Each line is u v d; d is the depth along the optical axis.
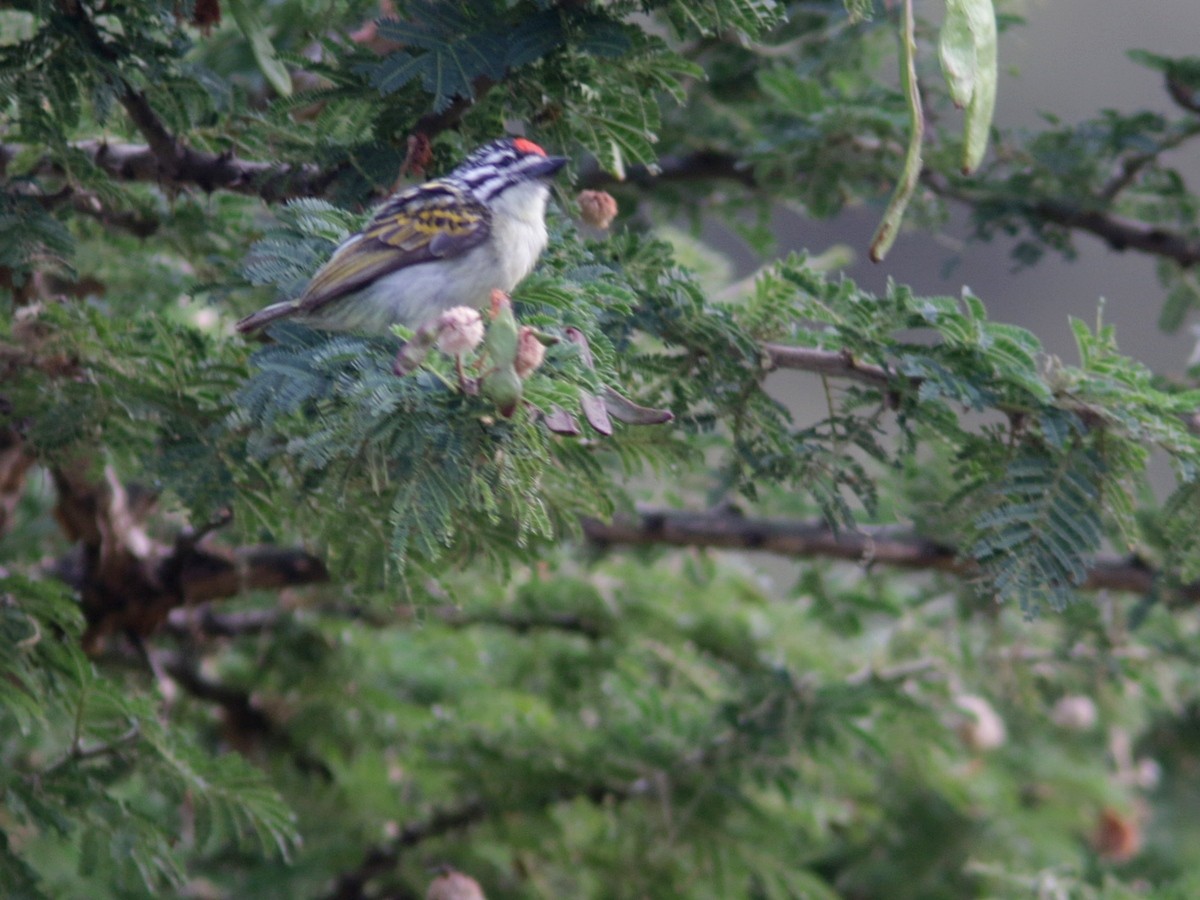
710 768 11.81
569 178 8.45
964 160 7.01
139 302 10.99
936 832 13.83
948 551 11.51
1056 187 11.79
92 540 10.63
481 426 6.23
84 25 7.84
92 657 10.84
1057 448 7.68
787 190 11.83
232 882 12.16
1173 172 12.02
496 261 7.75
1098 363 7.90
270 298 9.87
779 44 11.93
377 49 9.79
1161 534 9.51
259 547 11.16
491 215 7.78
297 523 8.59
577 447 8.33
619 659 13.38
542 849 12.23
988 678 13.02
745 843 11.84
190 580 10.89
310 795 12.59
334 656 12.98
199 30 8.59
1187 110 11.14
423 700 13.33
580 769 12.13
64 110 7.96
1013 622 12.91
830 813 13.04
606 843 12.17
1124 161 11.72
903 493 11.38
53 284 10.72
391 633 13.34
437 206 7.70
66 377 8.28
